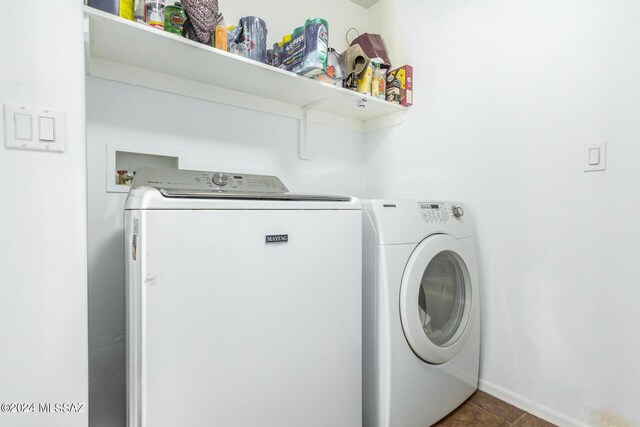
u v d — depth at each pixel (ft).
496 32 4.84
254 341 2.74
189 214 2.41
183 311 2.38
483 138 5.00
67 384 2.53
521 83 4.56
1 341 2.32
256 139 5.40
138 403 2.29
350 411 3.48
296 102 5.70
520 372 4.57
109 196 4.04
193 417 2.44
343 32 6.67
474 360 4.76
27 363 2.40
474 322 4.70
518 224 4.59
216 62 4.09
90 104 3.92
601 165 3.81
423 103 5.88
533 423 4.24
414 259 3.89
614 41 3.71
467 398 4.74
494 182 4.86
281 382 2.92
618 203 3.69
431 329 4.39
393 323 3.69
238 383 2.66
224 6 4.97
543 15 4.33
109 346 4.01
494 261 4.86
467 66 5.21
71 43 2.52
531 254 4.46
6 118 2.29
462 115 5.28
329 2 6.42
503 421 4.29
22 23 2.35
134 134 4.23
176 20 3.66
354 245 3.50
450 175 5.45
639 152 3.54
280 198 2.96
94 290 3.93
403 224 3.93
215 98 4.88
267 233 2.82
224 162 5.04
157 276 2.27
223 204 2.57
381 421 3.70
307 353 3.10
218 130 4.98
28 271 2.40
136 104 4.25
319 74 4.53
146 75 4.28
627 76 3.62
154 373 2.27
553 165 4.23
